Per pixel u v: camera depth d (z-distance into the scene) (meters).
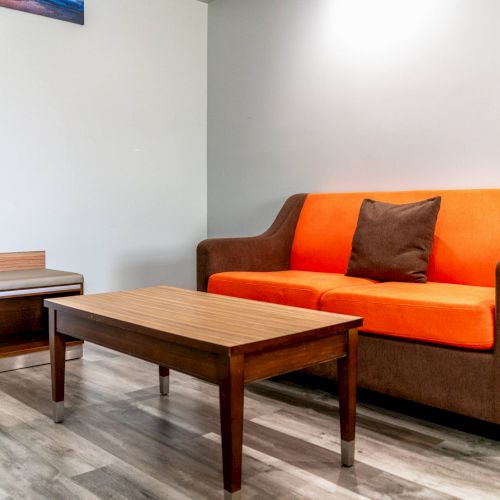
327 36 3.22
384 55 2.95
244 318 1.62
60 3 3.23
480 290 2.14
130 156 3.64
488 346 1.74
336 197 3.02
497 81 2.52
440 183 2.76
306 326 1.50
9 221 3.10
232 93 3.85
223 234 4.00
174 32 3.83
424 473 1.56
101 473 1.56
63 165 3.31
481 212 2.42
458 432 1.85
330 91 3.23
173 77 3.84
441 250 2.48
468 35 2.61
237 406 1.29
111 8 3.49
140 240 3.73
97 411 2.05
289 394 2.26
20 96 3.11
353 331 1.60
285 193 3.54
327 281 2.38
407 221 2.43
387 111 2.95
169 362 1.48
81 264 3.43
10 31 3.05
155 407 2.10
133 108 3.64
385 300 1.97
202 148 4.05
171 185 3.88
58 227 3.31
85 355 2.89
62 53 3.27
